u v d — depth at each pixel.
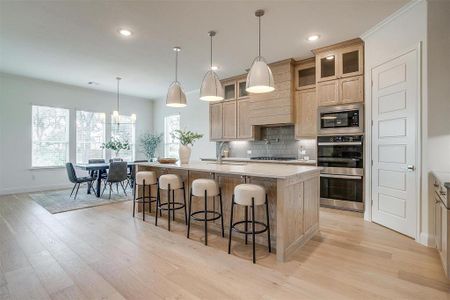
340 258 2.50
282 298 1.86
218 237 3.09
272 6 2.92
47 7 2.92
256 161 5.12
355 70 3.97
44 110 6.27
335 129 4.09
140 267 2.32
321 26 3.42
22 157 5.92
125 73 5.57
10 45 4.03
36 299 1.84
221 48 4.18
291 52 4.37
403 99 3.06
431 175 2.74
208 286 2.01
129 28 3.46
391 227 3.28
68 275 2.18
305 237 2.90
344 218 3.80
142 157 8.30
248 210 2.99
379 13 3.08
